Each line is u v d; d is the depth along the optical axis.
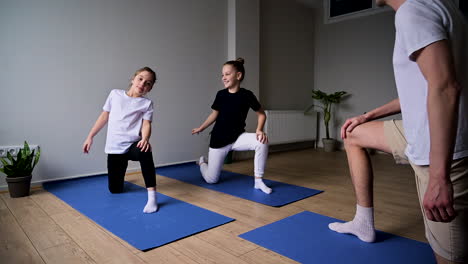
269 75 4.71
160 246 1.53
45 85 2.75
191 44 3.71
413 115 0.91
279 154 4.57
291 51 5.03
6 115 2.58
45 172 2.79
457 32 0.79
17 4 2.57
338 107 5.14
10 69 2.58
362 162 1.50
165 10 3.47
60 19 2.79
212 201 2.27
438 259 0.98
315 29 5.39
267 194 2.45
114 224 1.80
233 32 3.99
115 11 3.10
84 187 2.67
